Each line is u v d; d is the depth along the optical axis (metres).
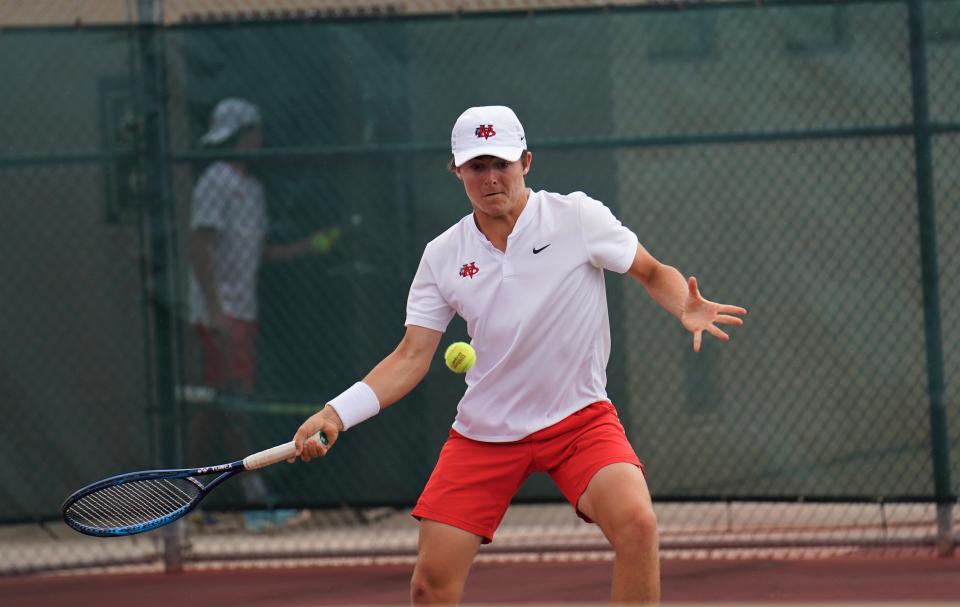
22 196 23.48
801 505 24.50
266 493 23.48
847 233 22.33
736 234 22.64
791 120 22.45
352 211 23.42
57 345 23.48
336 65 23.42
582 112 22.95
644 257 14.31
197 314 23.48
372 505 23.38
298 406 23.50
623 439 13.93
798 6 22.39
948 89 22.06
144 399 23.45
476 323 13.99
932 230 22.06
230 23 23.47
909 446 22.22
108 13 26.27
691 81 22.70
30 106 23.45
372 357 23.39
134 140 23.44
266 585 22.23
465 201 23.23
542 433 13.88
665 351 22.95
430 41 23.23
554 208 13.94
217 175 23.41
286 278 23.50
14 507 23.38
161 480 15.29
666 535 23.70
